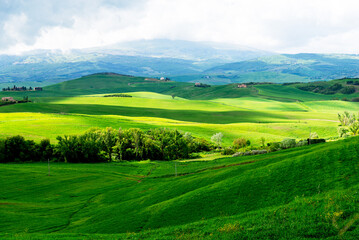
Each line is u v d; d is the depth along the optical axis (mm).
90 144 120312
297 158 46375
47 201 65188
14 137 119188
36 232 44781
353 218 26125
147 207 47500
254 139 162250
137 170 100625
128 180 84375
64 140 119750
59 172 94375
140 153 129375
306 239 25141
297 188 37656
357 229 24500
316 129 184000
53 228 46938
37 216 53531
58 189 75688
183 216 39656
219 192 43281
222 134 159375
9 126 161750
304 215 29109
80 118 193000
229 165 77812
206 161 104812
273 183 40875
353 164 38750
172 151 130500
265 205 36375
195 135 164375
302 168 42281
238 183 44125
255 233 28047
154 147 130750
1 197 67438
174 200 45469
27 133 149625
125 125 181750
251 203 38000
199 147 146625
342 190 32688
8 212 55125
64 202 64625
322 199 31359
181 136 138375
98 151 122812
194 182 54562
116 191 69625
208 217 37781
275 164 46781
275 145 106188
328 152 44312
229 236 28594
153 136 138875
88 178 87125
